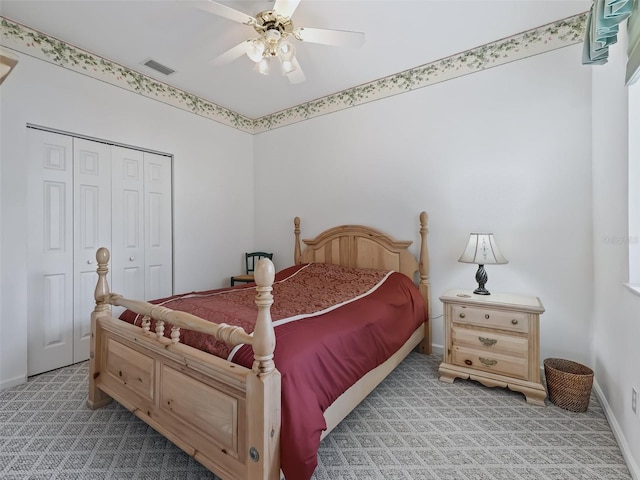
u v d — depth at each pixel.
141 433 1.65
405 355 2.34
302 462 1.08
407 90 2.93
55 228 2.45
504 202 2.49
